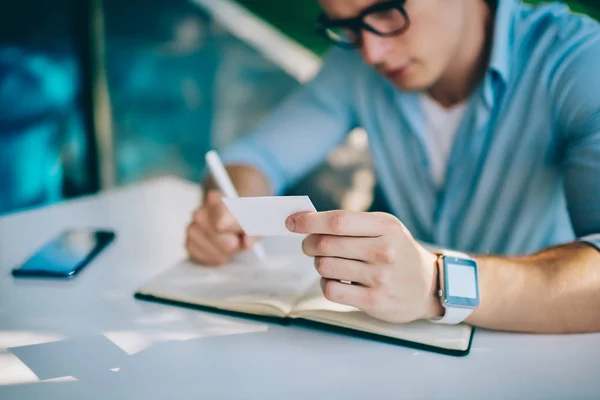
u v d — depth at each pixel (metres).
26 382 0.59
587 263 0.73
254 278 0.83
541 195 1.22
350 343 0.67
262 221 0.72
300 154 1.45
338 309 0.71
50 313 0.75
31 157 2.48
